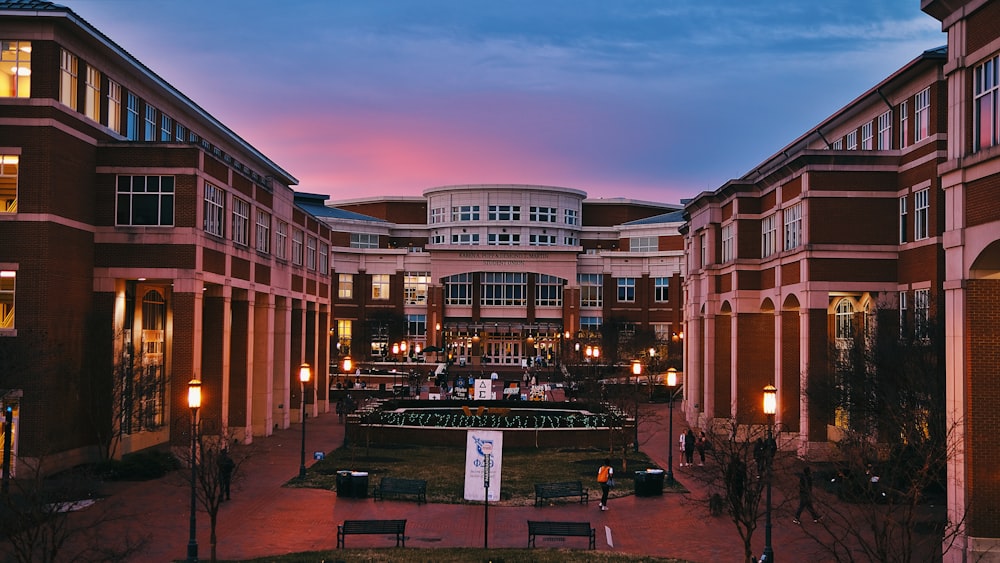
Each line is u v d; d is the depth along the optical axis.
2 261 36.00
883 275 42.03
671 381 36.84
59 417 36.47
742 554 25.34
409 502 32.25
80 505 30.89
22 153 36.28
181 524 28.30
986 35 22.66
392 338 109.62
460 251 112.00
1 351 33.72
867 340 37.56
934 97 38.78
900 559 18.86
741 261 50.72
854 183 42.41
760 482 23.69
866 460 23.11
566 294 111.75
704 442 40.62
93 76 40.94
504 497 33.53
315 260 66.94
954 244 23.73
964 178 23.41
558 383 87.56
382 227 125.31
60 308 37.19
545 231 124.31
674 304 112.62
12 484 31.19
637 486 34.16
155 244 40.34
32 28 36.72
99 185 40.38
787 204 45.69
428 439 48.31
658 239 121.06
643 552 25.48
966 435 23.06
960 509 23.05
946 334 24.20
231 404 48.22
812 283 42.12
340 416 61.31
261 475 37.88
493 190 125.00
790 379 46.25
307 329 65.81
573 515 30.62
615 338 102.00
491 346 113.06
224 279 44.25
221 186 44.03
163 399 46.09
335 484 35.56
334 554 23.97
